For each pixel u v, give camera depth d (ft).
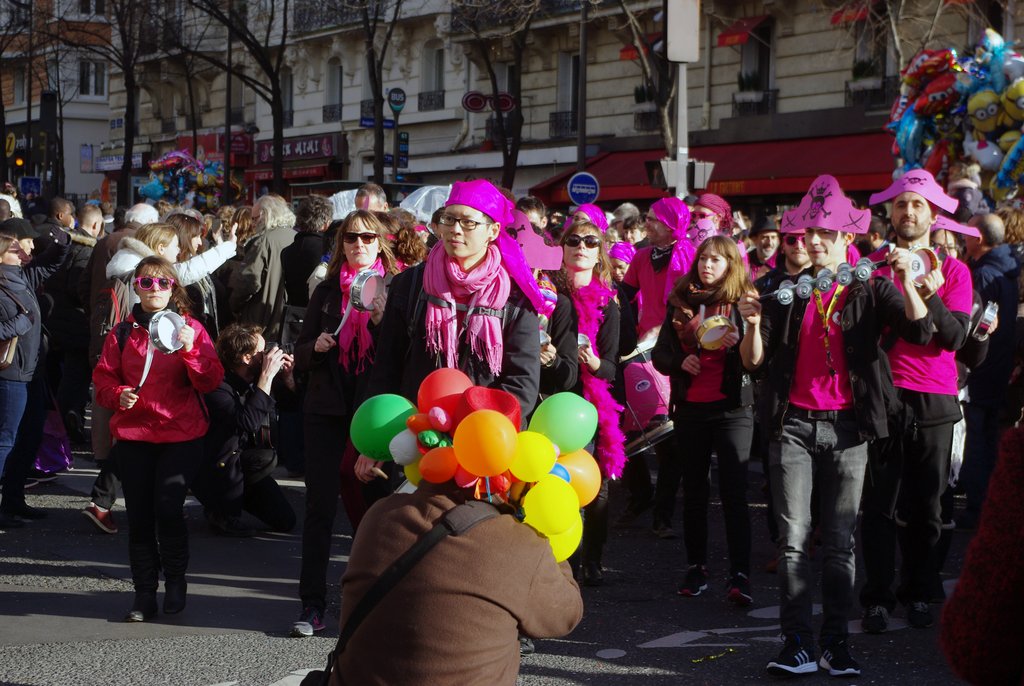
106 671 16.53
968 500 26.27
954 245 20.44
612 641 18.48
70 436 33.83
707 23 88.89
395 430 10.50
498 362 13.99
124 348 18.66
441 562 9.25
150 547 19.11
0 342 24.29
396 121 87.04
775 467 16.93
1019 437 7.23
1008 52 46.16
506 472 9.76
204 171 106.93
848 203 17.15
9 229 29.53
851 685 16.37
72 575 21.90
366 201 27.73
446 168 110.83
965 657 7.23
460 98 109.91
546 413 10.68
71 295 33.24
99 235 34.65
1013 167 45.24
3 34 153.28
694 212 28.40
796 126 83.15
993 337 25.16
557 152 99.45
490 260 14.11
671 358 20.68
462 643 9.12
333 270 18.76
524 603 9.36
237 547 24.61
